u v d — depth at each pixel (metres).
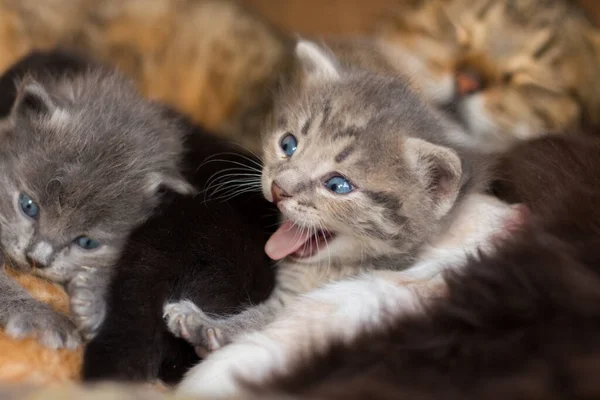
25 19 0.54
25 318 0.39
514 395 0.31
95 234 0.43
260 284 0.43
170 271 0.41
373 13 0.57
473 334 0.34
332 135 0.43
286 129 0.45
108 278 0.41
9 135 0.44
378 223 0.43
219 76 0.56
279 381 0.34
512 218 0.41
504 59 0.52
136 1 0.56
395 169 0.43
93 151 0.43
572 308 0.33
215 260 0.41
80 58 0.51
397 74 0.49
